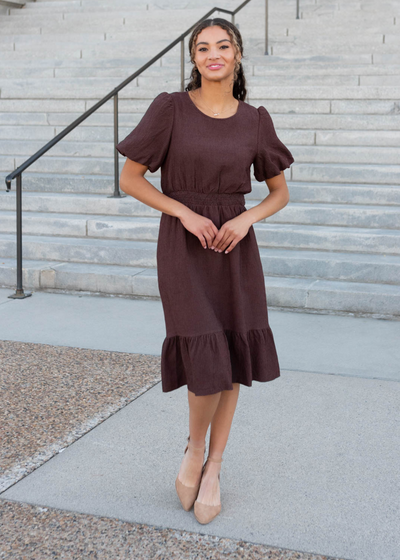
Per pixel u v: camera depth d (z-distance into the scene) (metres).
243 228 2.26
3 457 2.82
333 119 7.31
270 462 2.78
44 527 2.34
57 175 7.12
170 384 2.36
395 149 6.62
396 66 7.98
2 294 5.52
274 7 10.32
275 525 2.35
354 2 9.98
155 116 2.22
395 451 2.87
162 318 4.88
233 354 2.38
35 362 3.97
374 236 5.38
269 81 8.18
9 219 6.38
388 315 4.77
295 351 4.14
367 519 2.38
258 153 2.34
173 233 2.29
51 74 9.28
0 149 7.89
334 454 2.85
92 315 4.95
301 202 6.21
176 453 2.87
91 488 2.59
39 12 11.29
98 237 6.13
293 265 5.27
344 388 3.57
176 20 10.34
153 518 2.40
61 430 3.08
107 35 10.28
